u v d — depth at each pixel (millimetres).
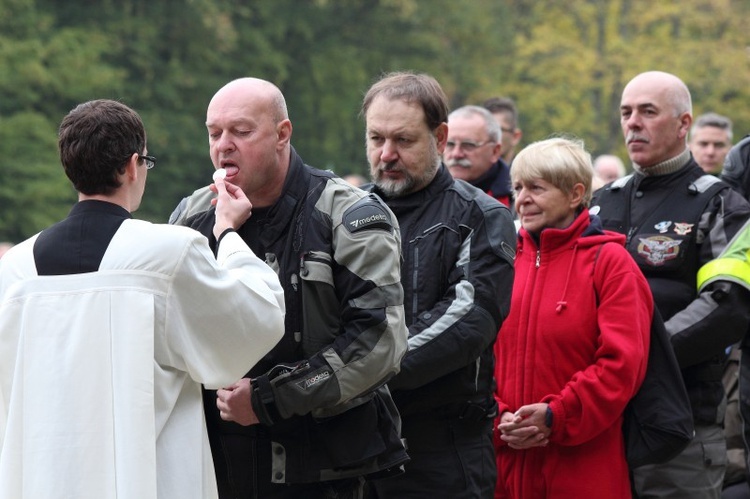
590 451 12602
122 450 8992
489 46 92500
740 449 15469
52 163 65812
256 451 10281
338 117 85125
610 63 83938
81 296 9219
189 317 9336
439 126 12125
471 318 11391
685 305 13797
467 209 11883
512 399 12914
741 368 14430
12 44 66375
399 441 10562
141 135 9664
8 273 9492
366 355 9938
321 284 10172
